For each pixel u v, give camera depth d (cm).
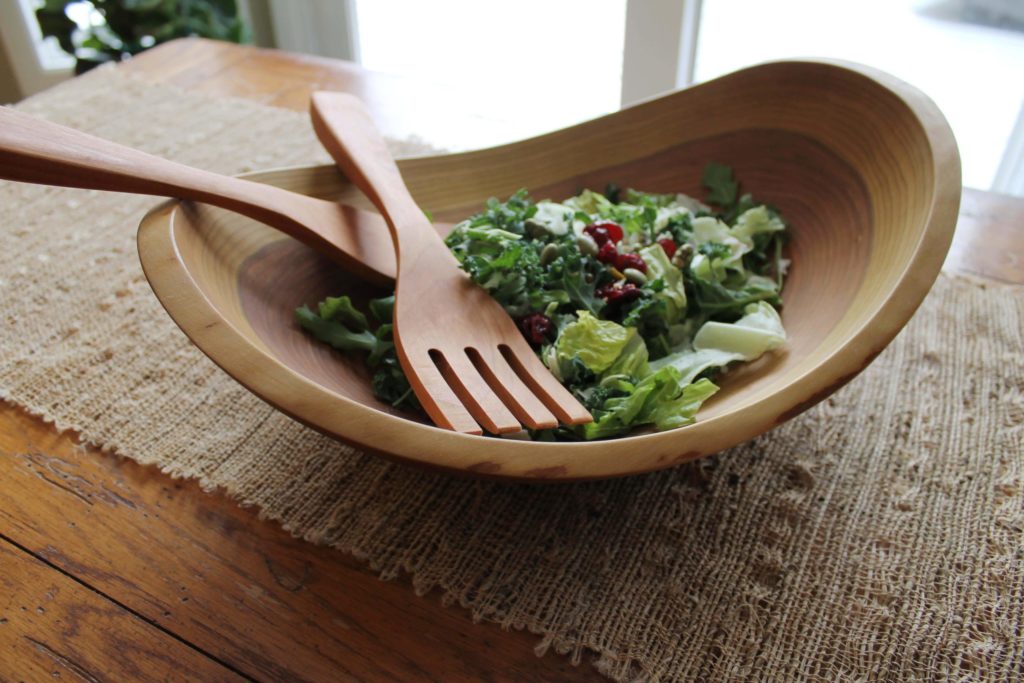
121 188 56
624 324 64
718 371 63
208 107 110
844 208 70
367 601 53
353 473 61
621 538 57
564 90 168
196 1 160
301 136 103
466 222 70
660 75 146
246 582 54
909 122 63
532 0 161
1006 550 56
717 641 51
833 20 144
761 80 75
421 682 49
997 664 50
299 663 50
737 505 59
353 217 69
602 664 50
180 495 60
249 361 46
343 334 64
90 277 81
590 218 71
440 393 54
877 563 55
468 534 57
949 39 139
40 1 183
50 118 107
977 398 67
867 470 62
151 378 69
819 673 50
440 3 170
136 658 50
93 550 56
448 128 106
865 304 57
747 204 76
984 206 89
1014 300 77
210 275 58
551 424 54
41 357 71
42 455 62
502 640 51
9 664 49
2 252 84
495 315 62
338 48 184
